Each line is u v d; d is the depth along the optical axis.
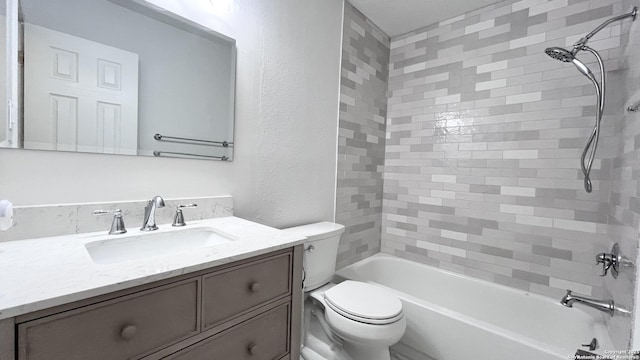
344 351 1.39
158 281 0.64
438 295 2.03
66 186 0.90
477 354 1.31
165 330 0.65
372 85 2.21
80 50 0.90
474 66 1.94
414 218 2.24
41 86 0.84
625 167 1.20
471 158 1.96
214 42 1.24
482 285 1.85
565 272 1.62
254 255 0.83
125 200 1.02
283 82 1.55
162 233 0.99
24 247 0.76
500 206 1.84
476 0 1.83
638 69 1.10
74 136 0.90
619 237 1.21
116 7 0.97
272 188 1.53
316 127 1.77
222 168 1.30
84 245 0.79
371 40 2.17
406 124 2.29
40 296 0.49
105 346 0.57
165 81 1.10
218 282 0.76
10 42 0.79
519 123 1.76
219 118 1.28
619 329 1.05
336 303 1.30
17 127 0.80
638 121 1.05
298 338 1.02
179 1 1.13
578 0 1.57
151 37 1.06
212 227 1.11
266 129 1.48
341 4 1.90
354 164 2.09
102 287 0.54
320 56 1.77
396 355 1.61
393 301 1.33
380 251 2.43
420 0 1.87
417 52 2.22
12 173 0.81
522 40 1.75
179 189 1.17
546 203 1.68
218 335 0.76
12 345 0.47
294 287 0.99
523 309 1.69
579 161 1.57
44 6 0.83
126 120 1.01
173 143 1.14
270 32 1.47
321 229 1.58
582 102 1.56
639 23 1.12
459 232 2.02
